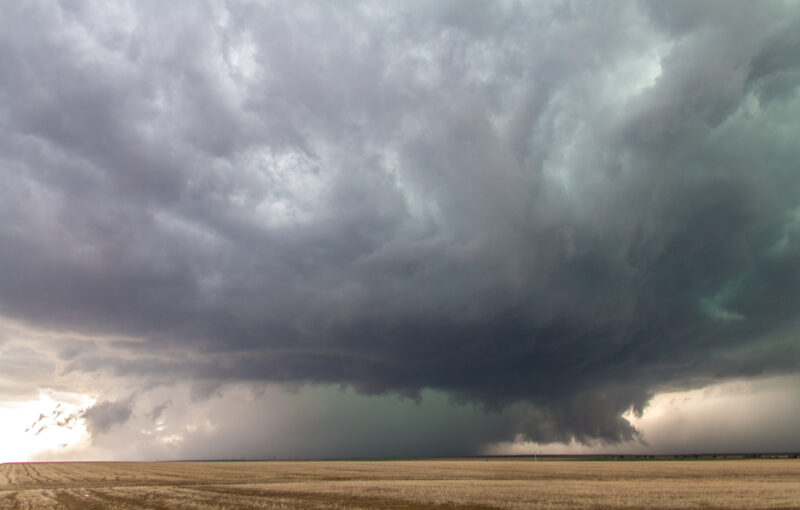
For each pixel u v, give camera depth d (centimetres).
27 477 8944
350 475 9350
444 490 5438
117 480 8081
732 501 4044
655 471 9938
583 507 3775
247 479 8206
